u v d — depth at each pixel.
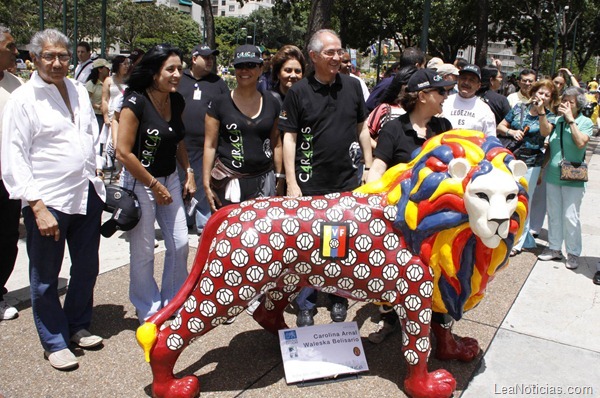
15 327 3.50
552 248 5.18
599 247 5.67
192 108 5.30
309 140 3.40
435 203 2.40
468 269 2.56
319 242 2.55
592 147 13.84
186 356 3.20
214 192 3.68
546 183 5.20
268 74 6.21
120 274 4.44
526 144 5.18
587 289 4.49
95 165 3.26
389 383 2.94
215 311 2.60
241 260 2.53
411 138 3.15
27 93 2.90
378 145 3.21
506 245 2.50
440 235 2.50
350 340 3.04
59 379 2.93
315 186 3.44
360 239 2.57
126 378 2.96
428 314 2.60
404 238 2.59
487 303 4.13
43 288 3.00
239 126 3.55
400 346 3.38
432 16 26.80
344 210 2.60
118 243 5.25
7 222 3.60
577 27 34.34
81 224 3.21
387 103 4.03
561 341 3.56
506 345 3.47
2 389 2.81
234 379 2.95
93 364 3.09
